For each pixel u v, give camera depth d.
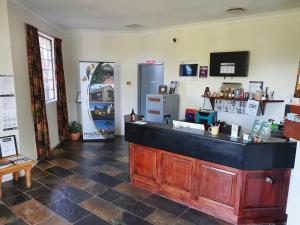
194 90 4.94
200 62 4.79
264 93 4.00
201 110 4.54
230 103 4.44
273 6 3.53
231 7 3.61
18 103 3.52
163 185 3.06
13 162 3.14
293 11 3.66
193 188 2.78
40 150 4.15
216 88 4.62
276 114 3.98
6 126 3.35
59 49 5.18
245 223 2.53
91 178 3.58
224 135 2.64
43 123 4.22
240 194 2.45
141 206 2.83
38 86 4.03
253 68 4.15
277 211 2.55
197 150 2.66
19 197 2.99
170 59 5.22
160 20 4.50
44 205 2.82
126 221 2.54
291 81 3.81
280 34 3.83
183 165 2.84
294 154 2.40
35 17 4.11
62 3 3.51
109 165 4.10
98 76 5.29
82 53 5.70
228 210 2.56
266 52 3.99
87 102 5.34
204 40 4.68
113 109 5.49
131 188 3.28
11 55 3.29
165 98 4.76
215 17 4.21
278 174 2.47
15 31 3.41
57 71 5.12
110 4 3.54
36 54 3.97
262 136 2.44
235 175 2.47
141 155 3.23
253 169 2.39
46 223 2.48
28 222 2.49
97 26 5.12
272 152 2.37
